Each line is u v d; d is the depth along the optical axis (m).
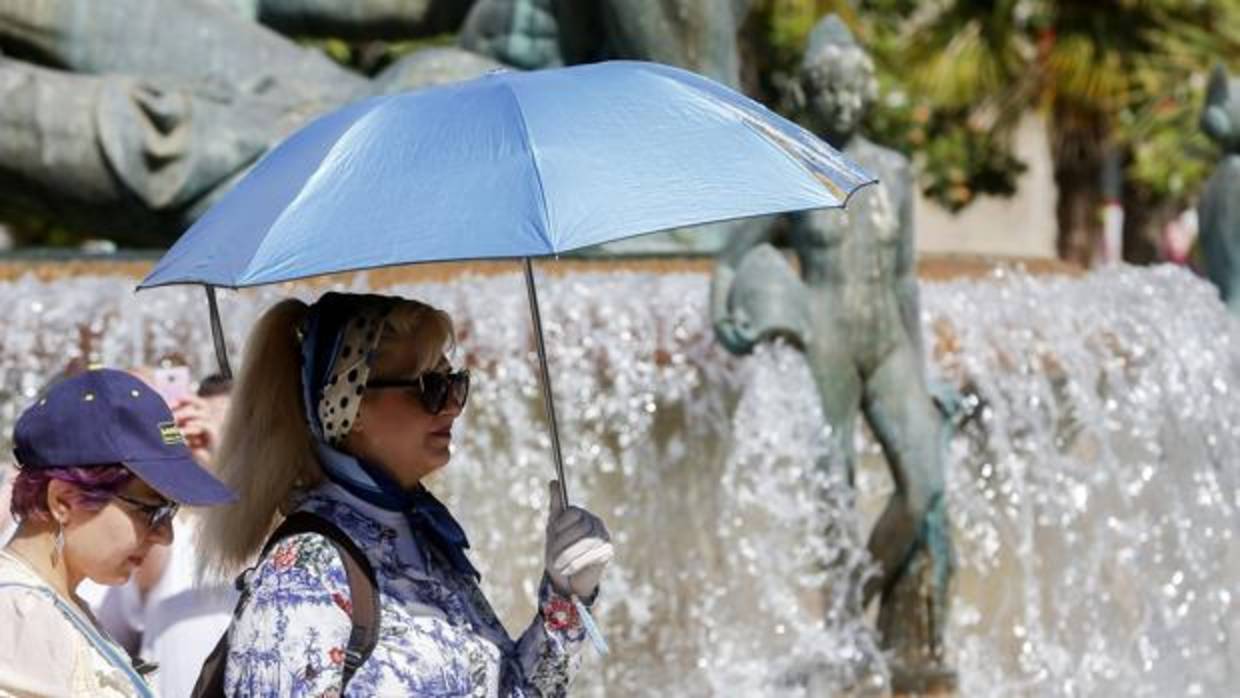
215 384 11.07
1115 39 42.12
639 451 16.73
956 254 20.75
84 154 18.83
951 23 42.06
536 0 19.56
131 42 19.83
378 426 8.35
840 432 15.88
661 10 18.50
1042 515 18.36
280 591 8.07
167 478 7.95
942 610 16.31
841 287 15.75
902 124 42.00
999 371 18.05
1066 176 43.62
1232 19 42.50
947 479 16.59
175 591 10.61
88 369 8.06
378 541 8.26
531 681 8.71
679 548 16.92
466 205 7.71
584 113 8.01
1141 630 18.69
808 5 36.66
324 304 8.40
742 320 15.74
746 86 26.86
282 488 8.42
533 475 16.67
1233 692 18.73
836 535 16.03
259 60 19.83
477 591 8.65
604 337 16.52
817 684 16.22
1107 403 18.70
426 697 8.16
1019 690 18.14
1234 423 18.86
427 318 8.41
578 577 8.76
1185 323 18.84
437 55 19.62
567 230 7.57
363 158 8.00
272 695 8.00
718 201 7.79
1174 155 42.84
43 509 7.98
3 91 18.88
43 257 17.11
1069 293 18.55
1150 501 18.75
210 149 18.98
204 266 7.98
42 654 7.84
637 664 17.00
